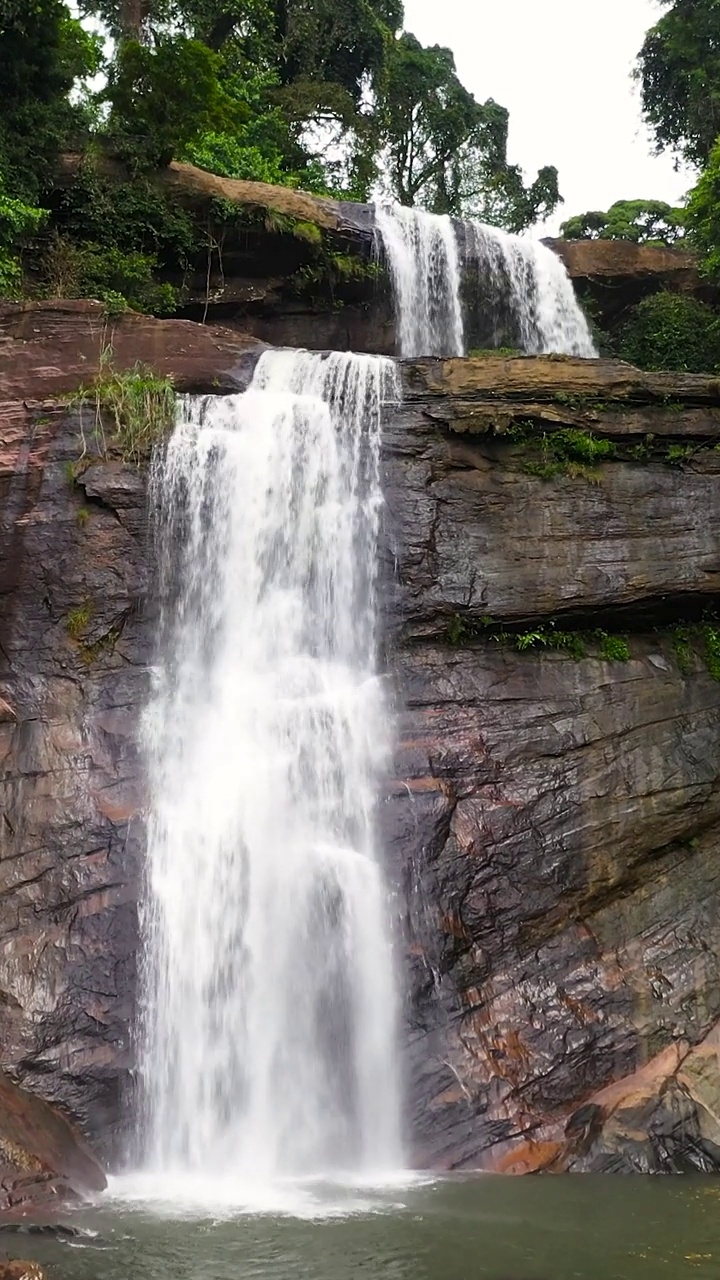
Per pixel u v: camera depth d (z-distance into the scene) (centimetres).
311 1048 1231
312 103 3422
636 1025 1285
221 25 3222
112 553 1442
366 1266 833
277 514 1520
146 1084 1181
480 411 1512
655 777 1447
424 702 1421
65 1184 1018
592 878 1367
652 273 2538
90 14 2983
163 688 1410
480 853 1330
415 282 2273
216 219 2102
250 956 1272
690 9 3067
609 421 1555
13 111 2028
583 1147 1154
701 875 1430
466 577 1477
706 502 1576
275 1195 1041
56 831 1276
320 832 1349
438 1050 1216
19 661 1388
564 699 1451
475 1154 1157
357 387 1555
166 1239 891
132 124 2222
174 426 1527
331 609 1478
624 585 1509
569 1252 873
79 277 1975
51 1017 1168
